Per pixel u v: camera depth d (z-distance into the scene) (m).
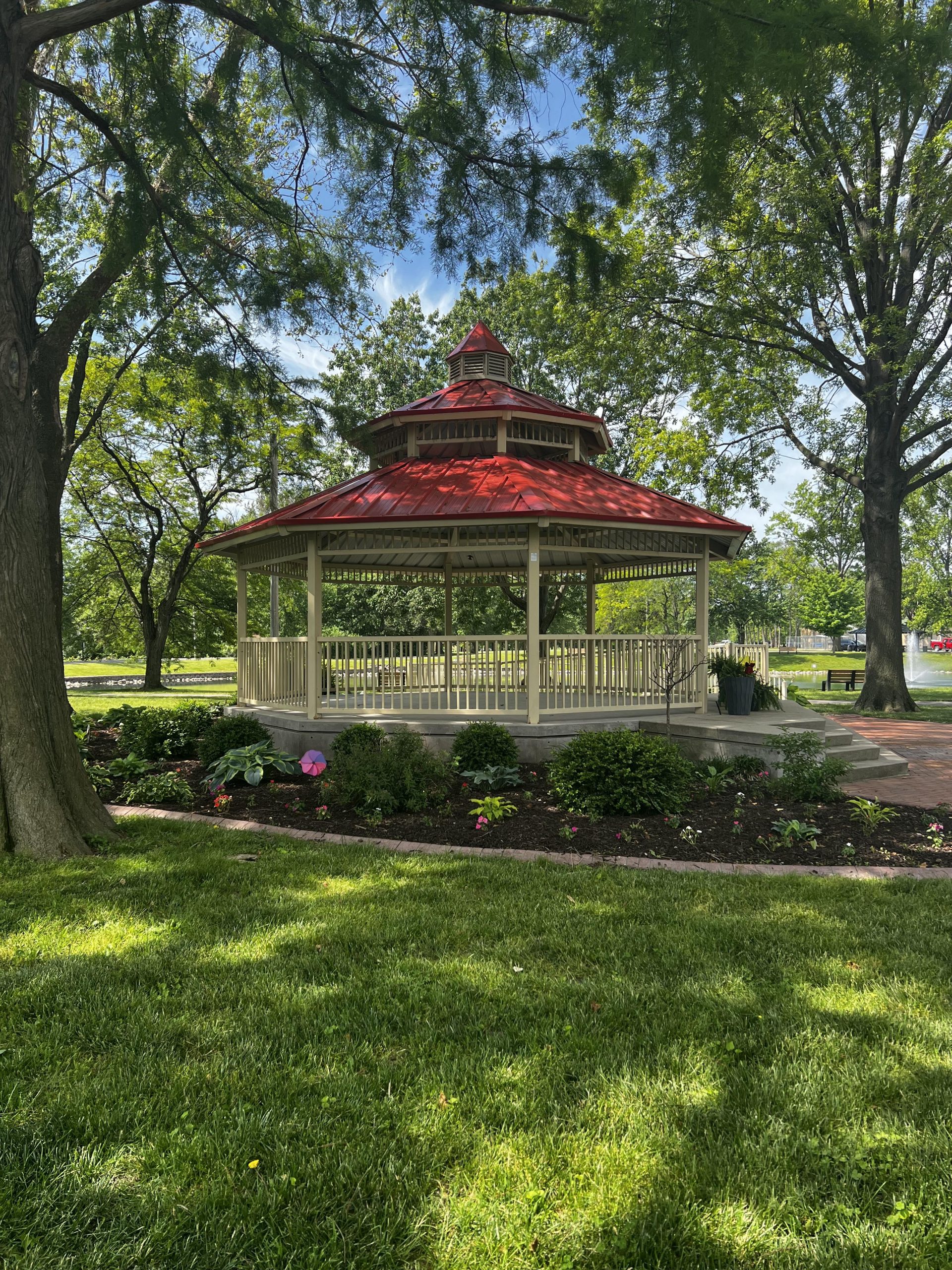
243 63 8.18
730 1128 2.71
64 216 11.76
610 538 10.50
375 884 5.46
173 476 27.17
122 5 6.77
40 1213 2.27
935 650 70.12
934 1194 2.37
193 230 9.13
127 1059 3.14
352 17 7.60
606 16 6.57
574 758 7.73
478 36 7.27
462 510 9.60
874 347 17.36
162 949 4.29
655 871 5.81
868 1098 2.90
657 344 19.34
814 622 61.88
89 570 28.86
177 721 11.48
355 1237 2.21
